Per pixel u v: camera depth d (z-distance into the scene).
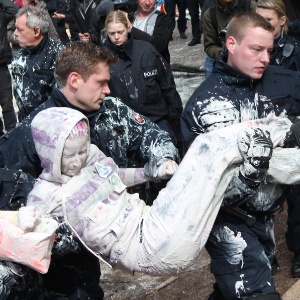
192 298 4.20
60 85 3.18
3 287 2.69
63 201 2.72
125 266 2.72
